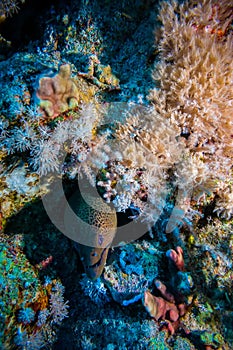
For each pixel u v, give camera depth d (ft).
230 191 2.17
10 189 1.88
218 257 2.07
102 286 2.03
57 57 2.33
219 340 1.77
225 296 1.95
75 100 1.87
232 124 2.17
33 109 1.76
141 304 1.93
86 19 2.47
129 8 2.47
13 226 2.03
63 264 2.13
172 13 2.28
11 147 1.78
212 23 2.33
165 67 2.19
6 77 1.86
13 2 2.48
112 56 2.54
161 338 1.80
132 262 2.07
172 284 1.93
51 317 1.96
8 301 1.72
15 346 1.71
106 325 1.95
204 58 2.19
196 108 2.13
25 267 1.91
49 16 2.62
